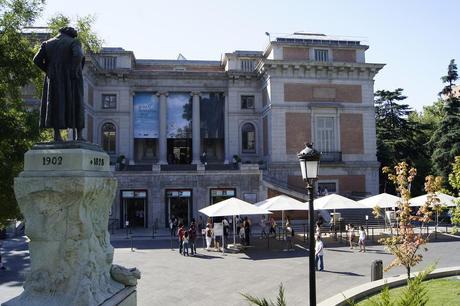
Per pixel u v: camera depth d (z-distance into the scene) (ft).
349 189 143.33
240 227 95.04
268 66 140.36
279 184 133.49
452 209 58.95
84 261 24.04
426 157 175.01
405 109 187.21
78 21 59.11
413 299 19.34
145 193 126.00
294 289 51.37
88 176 24.09
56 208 23.84
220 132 154.20
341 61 146.00
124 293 26.43
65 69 26.63
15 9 45.75
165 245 91.56
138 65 165.37
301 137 141.18
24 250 83.97
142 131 151.74
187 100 154.61
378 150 170.71
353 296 41.16
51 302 22.88
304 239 94.53
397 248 47.42
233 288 52.26
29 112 48.67
